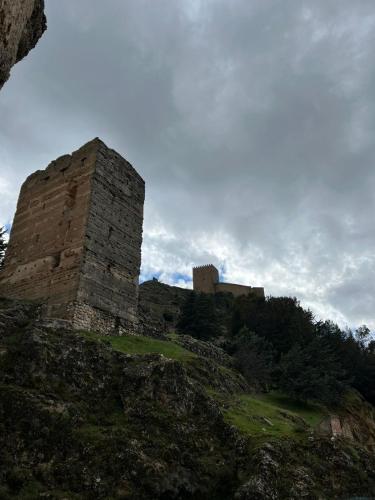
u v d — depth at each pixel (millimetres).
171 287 108500
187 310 69688
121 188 39219
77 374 23891
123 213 38469
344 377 61219
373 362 65250
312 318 71562
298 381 48062
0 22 11875
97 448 19969
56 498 17266
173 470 20422
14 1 12125
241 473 22016
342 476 24328
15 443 18969
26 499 16938
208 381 34906
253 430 26016
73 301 31453
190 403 24984
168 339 43281
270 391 50312
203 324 67438
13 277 37094
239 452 23422
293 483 21859
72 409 21453
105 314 33500
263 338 59844
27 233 38594
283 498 20875
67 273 33188
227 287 110750
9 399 20188
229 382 39094
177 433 22703
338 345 66000
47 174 40562
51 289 33438
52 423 20250
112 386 24609
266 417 31828
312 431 27969
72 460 19328
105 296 33938
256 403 36750
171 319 81812
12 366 22172
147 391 24297
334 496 22562
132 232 38781
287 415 35719
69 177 38531
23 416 19906
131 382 24734
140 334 37344
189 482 20453
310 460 24359
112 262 35625
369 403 58000
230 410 29547
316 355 54719
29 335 24047
